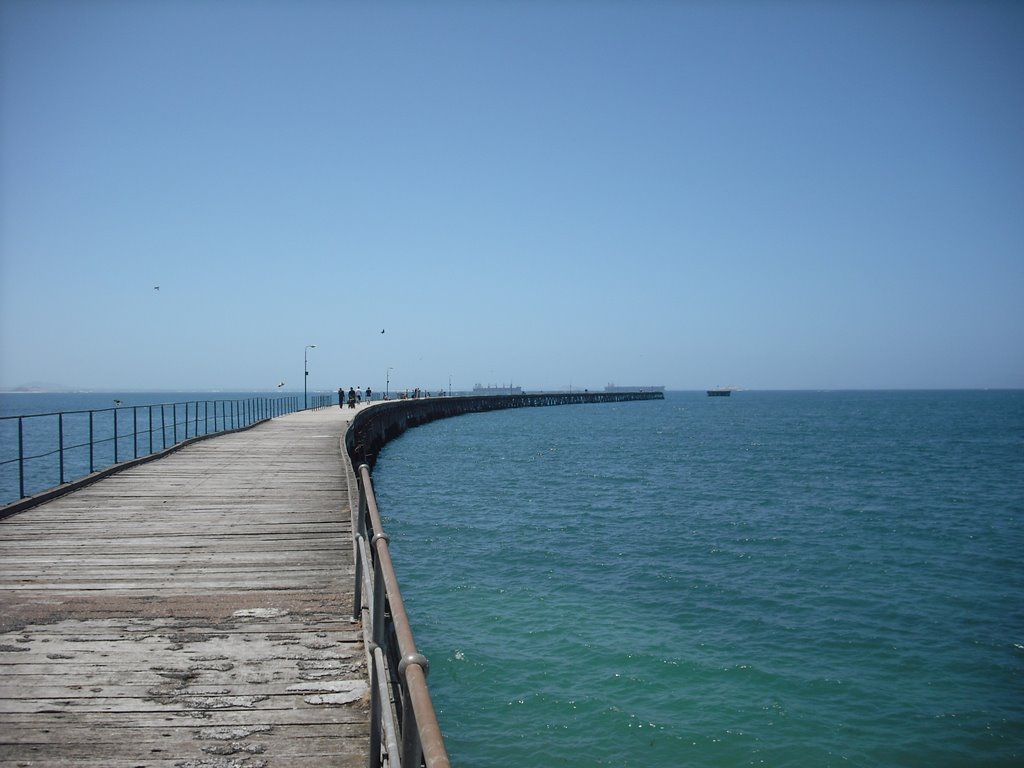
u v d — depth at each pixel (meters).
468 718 8.94
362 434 30.09
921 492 27.77
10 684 5.26
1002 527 20.83
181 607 6.98
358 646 6.04
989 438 57.09
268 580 7.89
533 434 60.06
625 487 28.22
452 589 13.84
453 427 69.50
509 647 11.02
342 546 9.39
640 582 14.60
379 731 4.07
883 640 11.59
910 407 137.50
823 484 29.78
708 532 19.61
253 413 34.03
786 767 8.07
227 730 4.67
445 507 22.94
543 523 20.45
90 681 5.33
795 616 12.69
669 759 8.16
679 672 10.27
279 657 5.80
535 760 8.09
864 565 16.23
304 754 4.41
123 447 48.41
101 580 7.84
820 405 154.00
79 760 4.29
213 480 14.77
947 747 8.52
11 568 8.28
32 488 28.84
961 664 10.72
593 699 9.43
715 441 53.53
